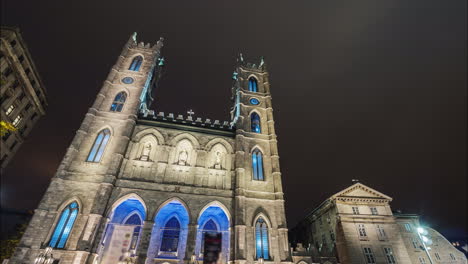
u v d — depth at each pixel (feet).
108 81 138.00
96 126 121.08
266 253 105.91
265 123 150.10
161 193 107.86
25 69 166.50
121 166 111.34
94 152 114.01
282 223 112.06
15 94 161.99
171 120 132.16
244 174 122.21
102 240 102.06
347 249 134.51
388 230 144.25
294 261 112.78
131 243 108.88
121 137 116.88
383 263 133.39
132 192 104.99
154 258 105.19
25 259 84.84
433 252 157.38
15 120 168.04
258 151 136.98
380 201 154.10
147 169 114.01
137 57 161.89
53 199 97.19
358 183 157.79
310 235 183.93
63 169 103.35
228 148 132.05
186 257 95.40
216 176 120.78
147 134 125.18
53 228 92.68
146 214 100.73
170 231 115.24
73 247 89.56
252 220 110.83
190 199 109.50
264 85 172.14
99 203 97.19
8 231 179.52
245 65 187.21
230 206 112.27
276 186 122.72
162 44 177.17
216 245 83.15
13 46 151.74
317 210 169.78
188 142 128.36
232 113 181.47
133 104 131.95
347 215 145.48
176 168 117.60
